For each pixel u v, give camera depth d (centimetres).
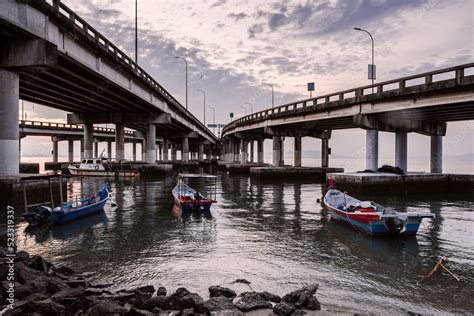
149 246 1591
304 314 891
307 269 1297
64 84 3841
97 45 3077
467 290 1110
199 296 973
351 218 1948
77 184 4669
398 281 1187
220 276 1209
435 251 1567
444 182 3919
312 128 6519
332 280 1188
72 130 10062
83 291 948
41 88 3925
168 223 2116
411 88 3191
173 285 1119
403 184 3697
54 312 782
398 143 4216
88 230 1914
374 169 3962
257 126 6700
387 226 1780
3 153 2309
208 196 3516
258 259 1408
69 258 1404
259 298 958
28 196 2298
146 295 947
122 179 5534
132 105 5569
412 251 1563
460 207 2875
